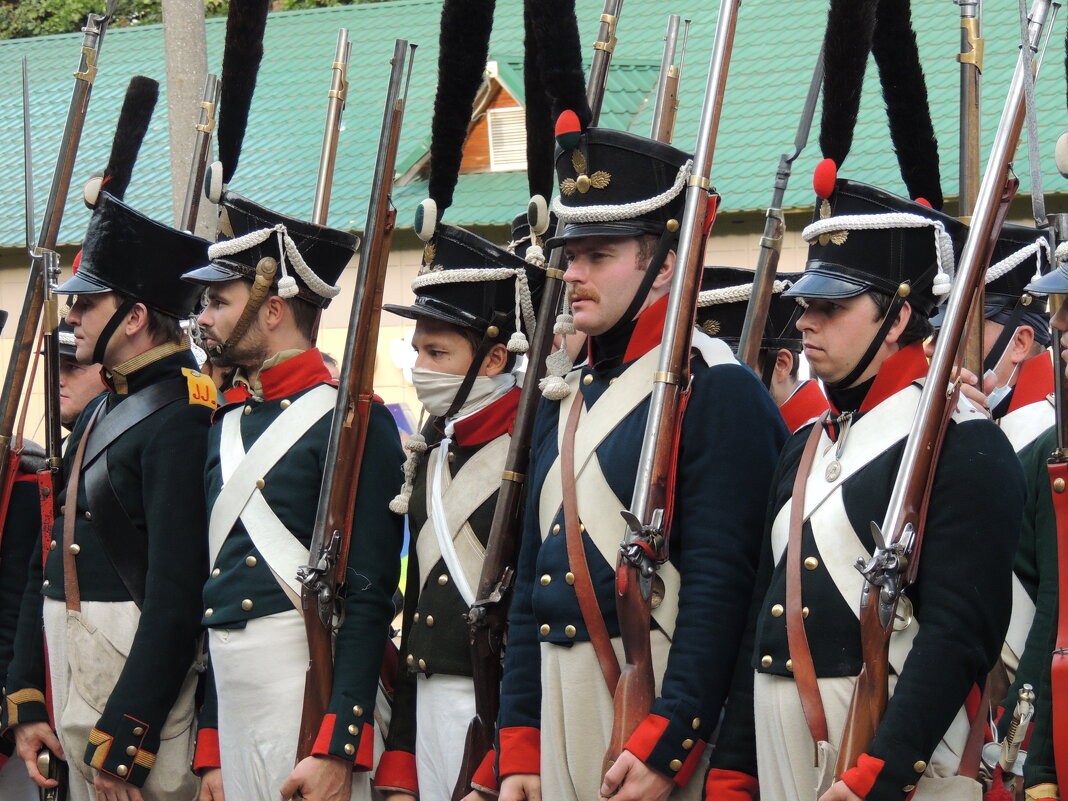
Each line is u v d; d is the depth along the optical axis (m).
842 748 9.09
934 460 9.21
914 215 9.66
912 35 11.55
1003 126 9.39
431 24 49.50
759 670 9.75
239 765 12.34
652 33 44.22
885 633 9.09
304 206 40.84
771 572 9.95
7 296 42.94
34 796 15.76
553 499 10.87
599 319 10.81
